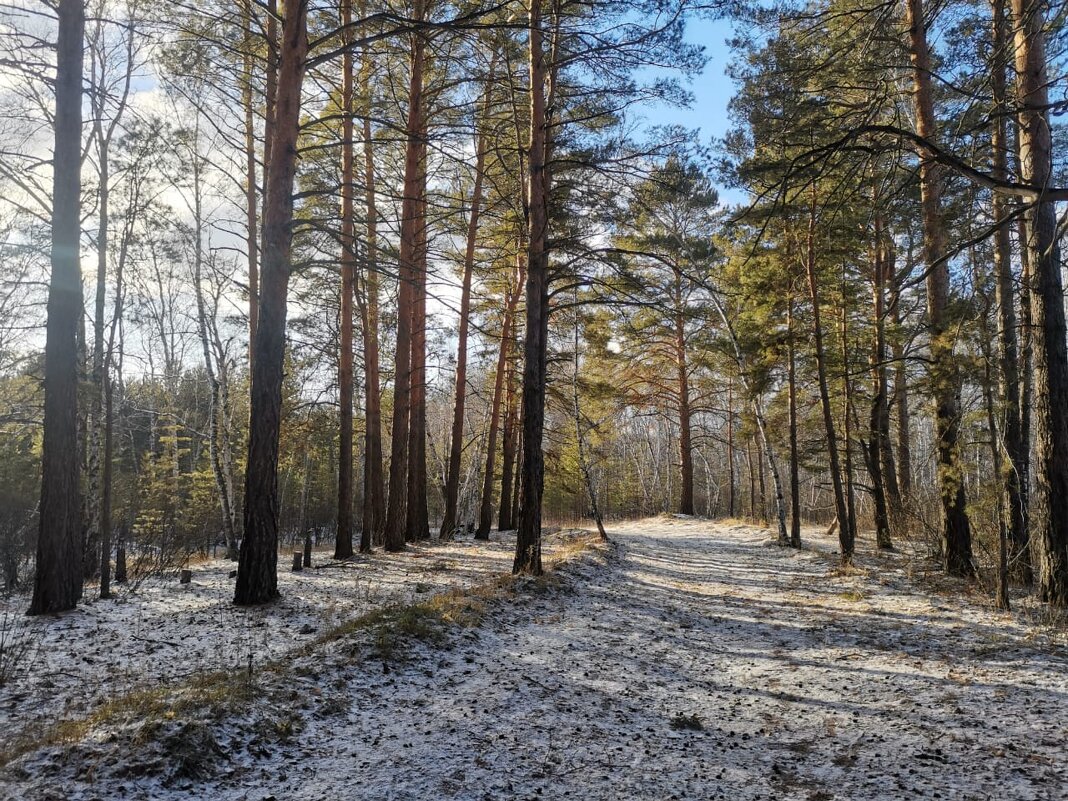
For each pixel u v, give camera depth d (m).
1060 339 9.36
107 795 3.57
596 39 12.25
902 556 15.96
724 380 33.03
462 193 21.70
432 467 38.38
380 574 13.56
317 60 9.54
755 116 11.24
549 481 30.48
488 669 6.65
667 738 5.26
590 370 29.36
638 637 8.73
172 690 5.11
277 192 10.50
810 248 16.41
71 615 9.04
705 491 62.41
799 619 10.05
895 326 18.44
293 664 5.88
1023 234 10.72
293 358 24.41
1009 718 5.50
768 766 4.76
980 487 9.98
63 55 9.62
